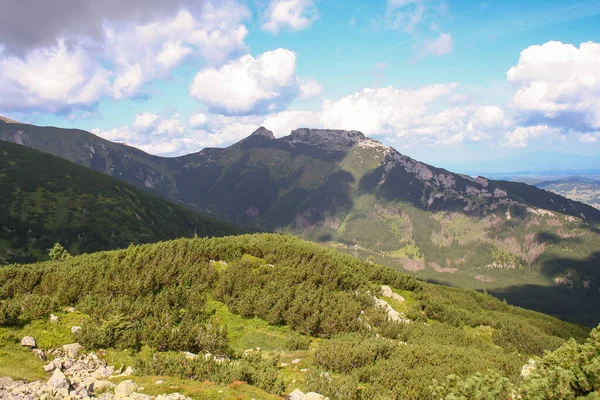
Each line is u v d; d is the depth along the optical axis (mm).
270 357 26703
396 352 26766
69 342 22016
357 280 47062
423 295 54250
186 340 24375
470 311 55031
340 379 21531
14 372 17328
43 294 27938
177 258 38844
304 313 34344
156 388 17156
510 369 25328
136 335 23609
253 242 50219
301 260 47312
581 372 14344
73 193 195125
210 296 35562
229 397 16578
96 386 17297
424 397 20188
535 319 68625
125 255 38875
